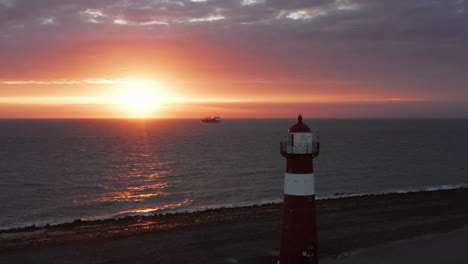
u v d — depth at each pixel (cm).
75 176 6328
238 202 4284
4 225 3388
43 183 5669
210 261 2211
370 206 3609
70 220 3544
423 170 6906
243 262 2194
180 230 2819
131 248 2433
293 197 1544
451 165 7594
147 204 4234
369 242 2564
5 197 4650
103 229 2853
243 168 7238
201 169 7119
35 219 3612
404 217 3216
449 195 4144
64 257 2280
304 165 1537
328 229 2856
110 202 4350
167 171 6875
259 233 2741
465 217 3225
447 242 2570
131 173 6644
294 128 1541
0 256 2294
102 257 2281
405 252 2380
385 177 6112
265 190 5025
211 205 4131
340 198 4038
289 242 1549
